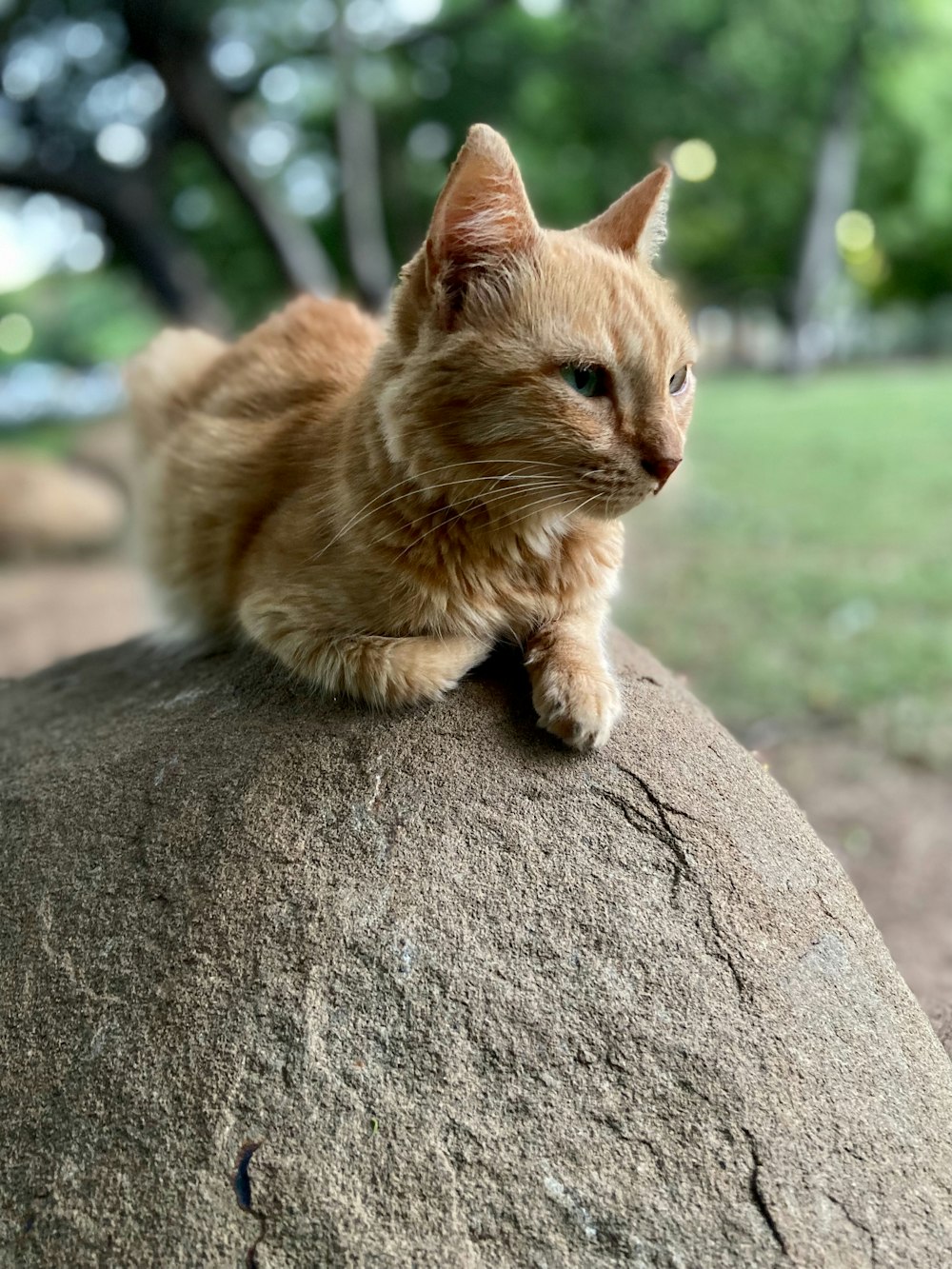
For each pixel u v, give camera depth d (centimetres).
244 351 58
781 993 33
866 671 106
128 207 225
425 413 37
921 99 359
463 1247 28
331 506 42
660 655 114
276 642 42
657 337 38
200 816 38
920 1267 28
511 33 242
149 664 55
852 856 76
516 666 42
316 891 34
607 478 37
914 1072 32
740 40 244
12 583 183
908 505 168
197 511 52
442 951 33
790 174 361
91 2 197
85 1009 33
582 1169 29
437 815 36
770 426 251
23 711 53
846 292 537
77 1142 30
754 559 148
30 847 39
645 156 276
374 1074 31
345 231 230
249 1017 32
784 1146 29
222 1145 29
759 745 94
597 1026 31
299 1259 28
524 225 37
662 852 35
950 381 327
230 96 220
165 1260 28
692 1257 28
